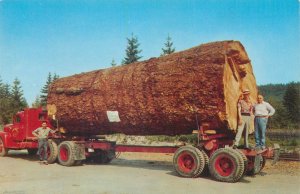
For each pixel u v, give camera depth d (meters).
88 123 14.05
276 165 13.24
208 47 11.11
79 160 14.20
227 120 10.45
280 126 31.47
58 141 15.03
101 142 13.87
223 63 10.47
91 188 9.26
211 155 10.39
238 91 11.45
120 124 13.04
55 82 15.29
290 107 31.97
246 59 11.72
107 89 13.11
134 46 49.38
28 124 16.48
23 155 17.89
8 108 43.78
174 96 11.23
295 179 10.50
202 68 10.73
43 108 16.78
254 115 11.17
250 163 10.95
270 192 8.66
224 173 10.16
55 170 12.69
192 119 11.05
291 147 20.47
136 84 12.27
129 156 17.45
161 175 11.38
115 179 10.64
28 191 8.91
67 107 14.37
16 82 52.47
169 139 26.08
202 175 11.18
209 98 10.56
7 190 9.03
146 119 12.12
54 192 8.79
